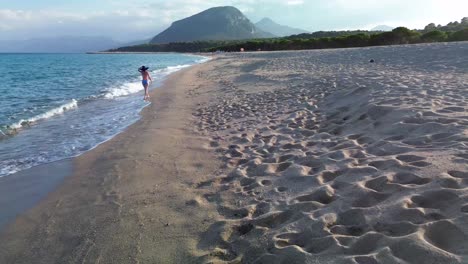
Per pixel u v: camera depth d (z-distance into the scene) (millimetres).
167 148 6363
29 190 4961
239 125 7402
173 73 25156
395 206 2924
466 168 3312
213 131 7254
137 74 26422
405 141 4461
